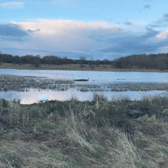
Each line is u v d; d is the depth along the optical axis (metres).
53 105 8.22
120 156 4.13
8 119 5.95
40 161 3.76
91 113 7.11
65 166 3.67
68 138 4.89
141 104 9.31
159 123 6.50
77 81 27.20
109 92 16.66
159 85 24.14
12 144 4.41
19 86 17.94
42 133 5.23
